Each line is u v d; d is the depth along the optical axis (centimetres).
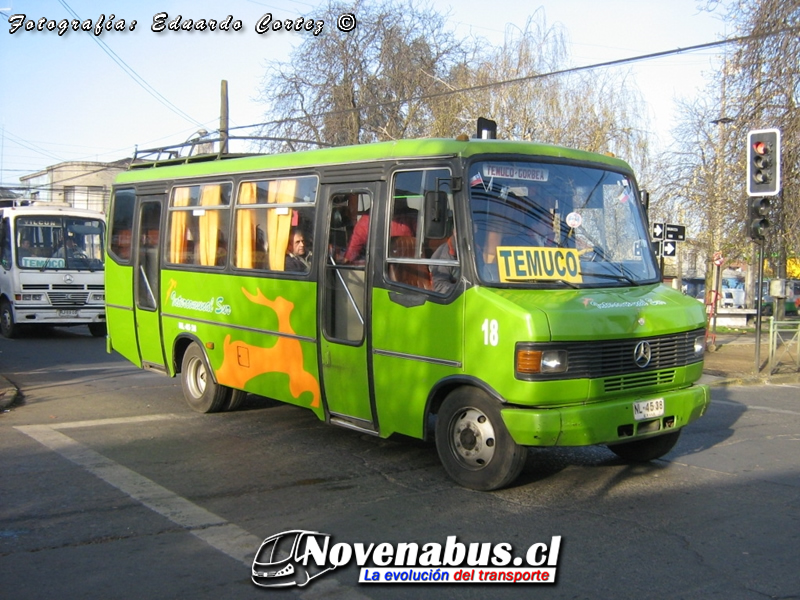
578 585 474
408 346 688
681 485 691
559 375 604
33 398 1094
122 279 1116
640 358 652
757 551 529
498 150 677
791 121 1941
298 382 812
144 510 609
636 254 746
